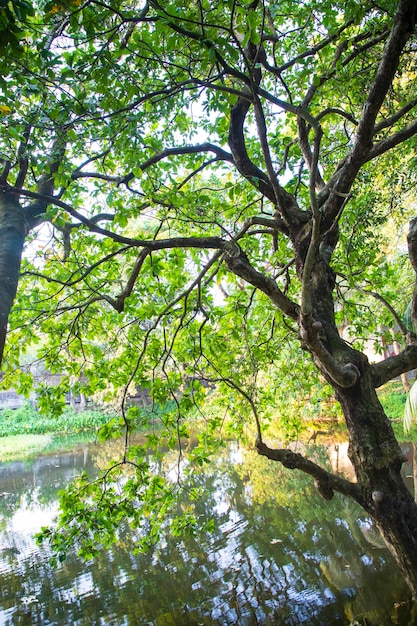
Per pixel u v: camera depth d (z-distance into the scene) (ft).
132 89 12.61
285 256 22.25
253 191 22.75
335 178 15.93
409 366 14.21
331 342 14.32
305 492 37.11
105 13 10.84
